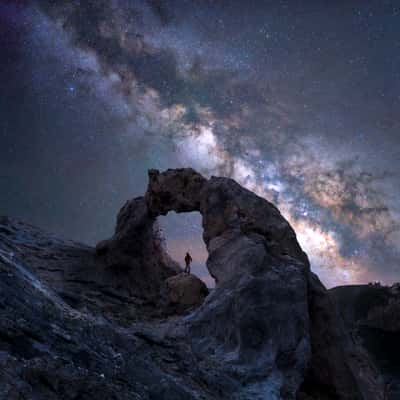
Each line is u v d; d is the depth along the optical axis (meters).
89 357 6.34
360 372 13.91
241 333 11.94
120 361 7.17
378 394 13.84
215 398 9.82
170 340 11.63
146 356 8.78
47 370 4.82
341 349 13.79
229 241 13.94
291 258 14.05
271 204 15.52
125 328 11.80
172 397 7.47
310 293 14.06
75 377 5.03
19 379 4.43
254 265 13.05
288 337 12.30
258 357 11.72
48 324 6.40
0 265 7.48
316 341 13.70
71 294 12.88
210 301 12.68
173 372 9.92
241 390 10.80
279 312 12.43
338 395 13.27
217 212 14.98
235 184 15.45
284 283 12.89
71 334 6.69
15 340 5.26
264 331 12.12
